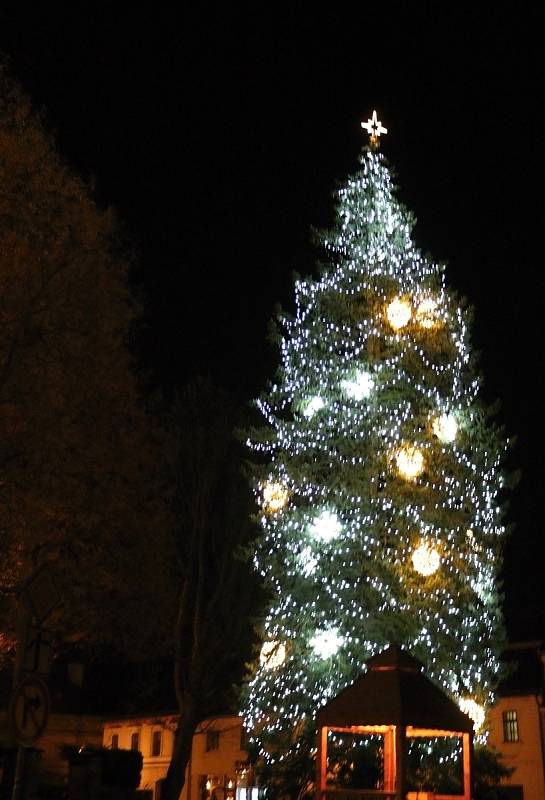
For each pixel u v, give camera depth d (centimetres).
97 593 2925
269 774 2369
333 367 2531
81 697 5750
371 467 2438
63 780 2380
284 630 2412
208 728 3931
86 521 2444
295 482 2506
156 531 2919
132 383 2553
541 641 4109
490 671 2442
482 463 2478
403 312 2522
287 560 2444
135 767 1559
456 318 2619
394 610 2347
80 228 2277
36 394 2119
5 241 2138
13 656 3117
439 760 2220
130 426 2602
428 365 2534
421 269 2647
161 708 5128
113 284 2402
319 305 2622
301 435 2527
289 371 2584
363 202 2717
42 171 2242
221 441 3108
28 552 2403
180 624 3000
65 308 2200
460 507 2430
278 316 2662
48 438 2166
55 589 2523
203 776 4659
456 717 1670
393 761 2039
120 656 4312
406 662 1670
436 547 2320
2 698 3322
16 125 2233
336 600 2373
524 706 3891
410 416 2459
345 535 2397
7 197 2175
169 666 5031
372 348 2577
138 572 2919
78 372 2298
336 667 2338
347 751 2253
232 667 3044
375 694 1619
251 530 3050
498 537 2491
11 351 2070
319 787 1741
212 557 3072
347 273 2634
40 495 2195
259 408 2606
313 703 2342
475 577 2409
